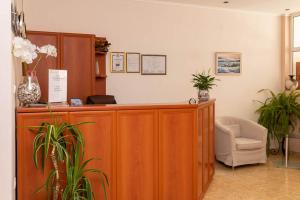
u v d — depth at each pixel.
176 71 5.41
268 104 5.70
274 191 3.86
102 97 4.32
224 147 4.93
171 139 3.02
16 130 2.46
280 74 6.17
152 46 5.23
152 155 2.95
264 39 6.04
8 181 2.12
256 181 4.28
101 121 2.73
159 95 5.32
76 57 4.39
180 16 5.40
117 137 2.80
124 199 2.84
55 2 4.64
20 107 2.52
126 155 2.84
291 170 4.83
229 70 5.80
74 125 2.50
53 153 2.32
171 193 3.04
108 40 4.96
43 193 2.55
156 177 2.96
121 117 2.81
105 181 2.76
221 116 5.59
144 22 5.17
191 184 3.13
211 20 5.62
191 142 3.12
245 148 4.81
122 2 5.02
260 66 6.04
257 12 5.95
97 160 2.74
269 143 5.77
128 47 5.09
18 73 3.06
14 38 2.30
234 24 5.80
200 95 4.00
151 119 2.93
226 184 4.15
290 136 5.48
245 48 5.91
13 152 2.31
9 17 2.10
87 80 4.45
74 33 4.54
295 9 5.75
